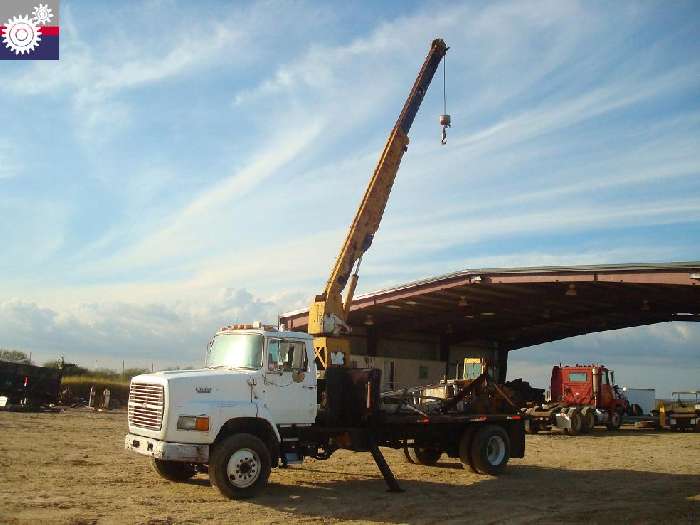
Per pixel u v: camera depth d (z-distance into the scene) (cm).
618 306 3359
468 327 4116
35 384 3042
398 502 1045
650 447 2091
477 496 1116
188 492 1052
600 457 1766
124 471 1244
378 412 1211
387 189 1859
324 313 1628
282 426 1095
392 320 3722
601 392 2838
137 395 1055
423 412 1358
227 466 992
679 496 1149
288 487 1147
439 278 2870
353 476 1304
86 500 955
